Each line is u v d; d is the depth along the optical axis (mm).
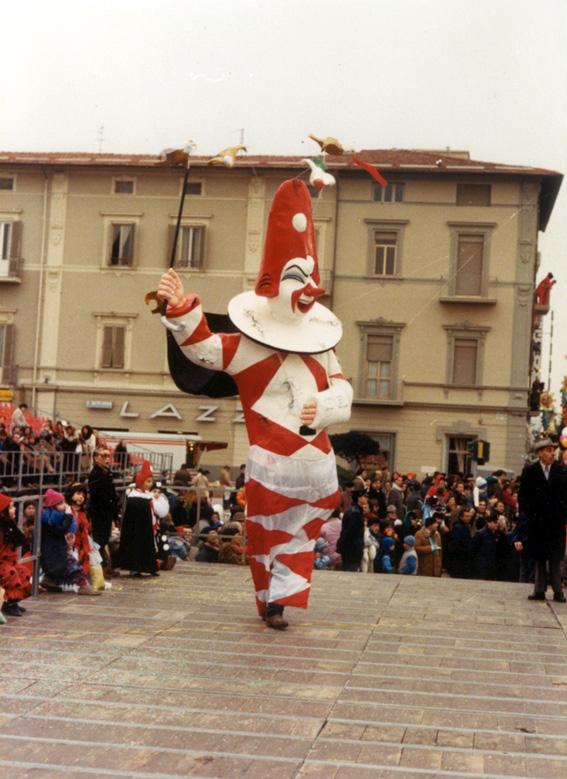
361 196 41906
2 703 7160
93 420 42469
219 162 10578
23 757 6023
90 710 7039
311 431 10609
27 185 42875
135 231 42406
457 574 17516
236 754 6191
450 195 41625
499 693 7914
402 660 9016
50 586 12297
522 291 41406
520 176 41125
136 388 42344
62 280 42688
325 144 11062
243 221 42156
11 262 42562
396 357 41688
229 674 8227
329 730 6746
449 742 6566
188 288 42219
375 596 12922
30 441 21234
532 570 16000
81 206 42656
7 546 10547
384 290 41781
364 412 41812
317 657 9016
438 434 41531
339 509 17734
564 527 12898
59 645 9133
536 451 12969
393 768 6000
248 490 10664
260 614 10828
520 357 41375
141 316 42406
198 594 12562
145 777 5746
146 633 9828
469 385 41406
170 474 28141
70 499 12531
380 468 37906
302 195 10703
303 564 10547
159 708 7141
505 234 41438
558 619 11531
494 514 17484
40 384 42469
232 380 11422
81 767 5883
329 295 41750
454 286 41656
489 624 11062
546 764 6168
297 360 10703
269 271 10633
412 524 18297
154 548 14148
